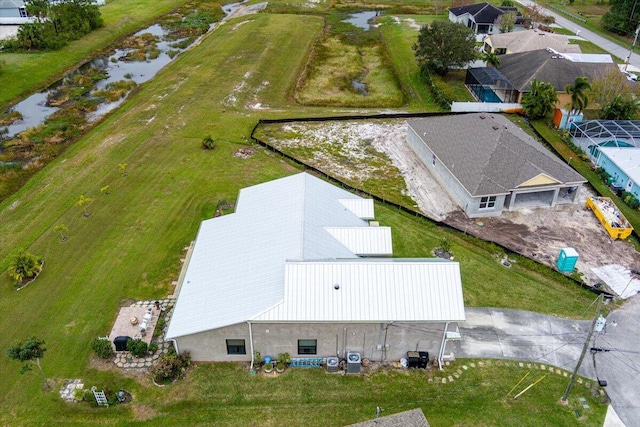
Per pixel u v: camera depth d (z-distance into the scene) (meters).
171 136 54.28
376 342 27.72
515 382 27.58
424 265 28.03
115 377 27.42
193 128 56.19
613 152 48.50
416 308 26.77
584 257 37.59
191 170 47.66
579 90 54.88
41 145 53.41
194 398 26.36
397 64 78.19
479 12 90.62
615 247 38.78
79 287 33.59
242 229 33.41
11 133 56.41
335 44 87.94
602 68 63.81
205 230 34.66
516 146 44.78
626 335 30.75
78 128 57.66
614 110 55.41
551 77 62.50
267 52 79.88
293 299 26.84
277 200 35.03
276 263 29.30
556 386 27.42
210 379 27.39
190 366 28.12
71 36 84.44
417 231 40.00
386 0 117.62
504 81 63.38
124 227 39.53
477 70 68.81
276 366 27.95
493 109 61.62
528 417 25.73
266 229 32.47
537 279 35.22
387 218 41.50
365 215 35.91
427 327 27.09
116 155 50.25
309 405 26.16
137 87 69.69
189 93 65.50
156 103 62.50
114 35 90.69
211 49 81.50
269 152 51.59
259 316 26.28
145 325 30.02
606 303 33.22
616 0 94.56
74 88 69.25
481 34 90.00
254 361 27.98
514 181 41.66
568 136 55.03
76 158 49.91
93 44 85.38
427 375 27.88
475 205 41.47
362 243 32.09
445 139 48.44
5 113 61.75
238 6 114.25
